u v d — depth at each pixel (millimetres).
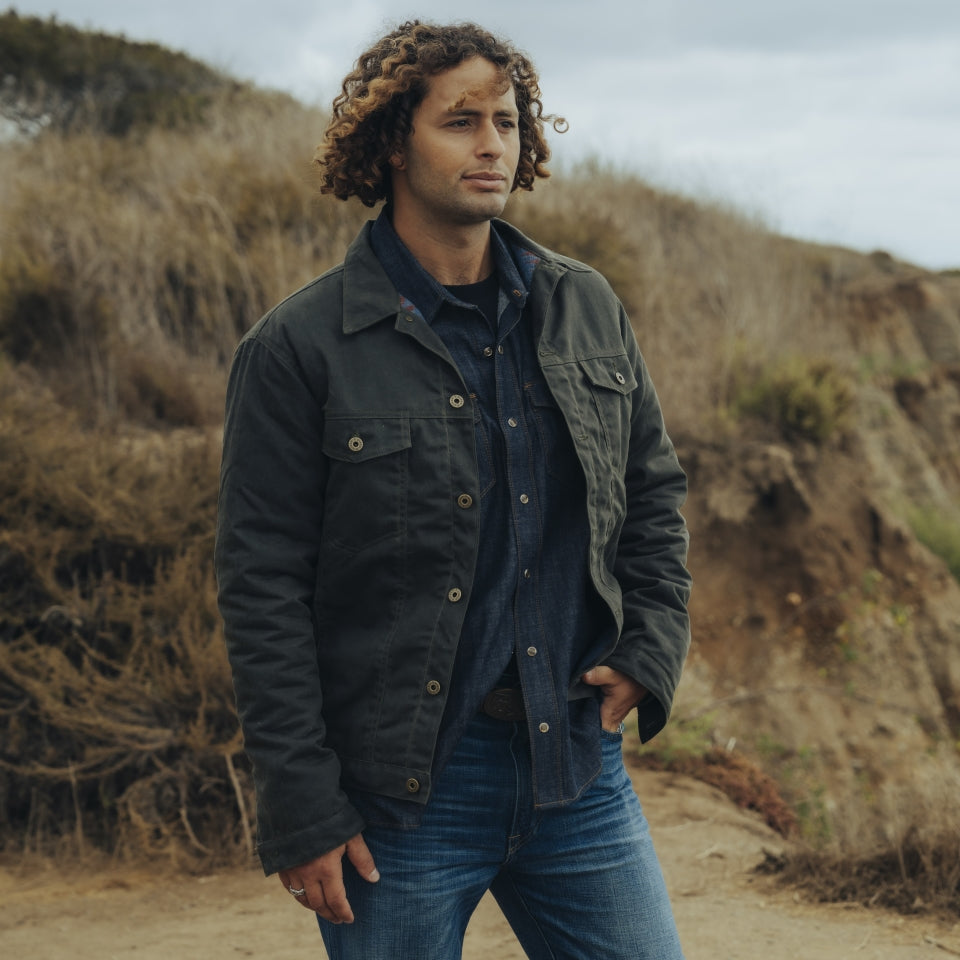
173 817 3986
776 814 4781
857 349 14516
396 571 1518
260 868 3771
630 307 9562
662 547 1747
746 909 3318
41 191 8891
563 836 1585
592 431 1621
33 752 4117
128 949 3137
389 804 1516
